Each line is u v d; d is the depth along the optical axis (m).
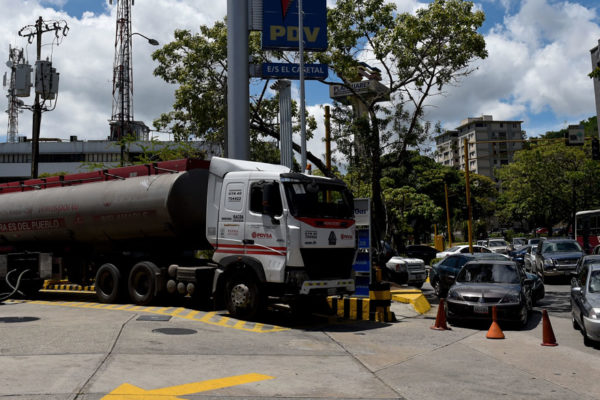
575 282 11.65
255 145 24.53
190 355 7.48
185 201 12.33
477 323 12.33
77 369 6.27
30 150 96.12
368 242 14.36
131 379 6.00
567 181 50.56
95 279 13.92
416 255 36.84
